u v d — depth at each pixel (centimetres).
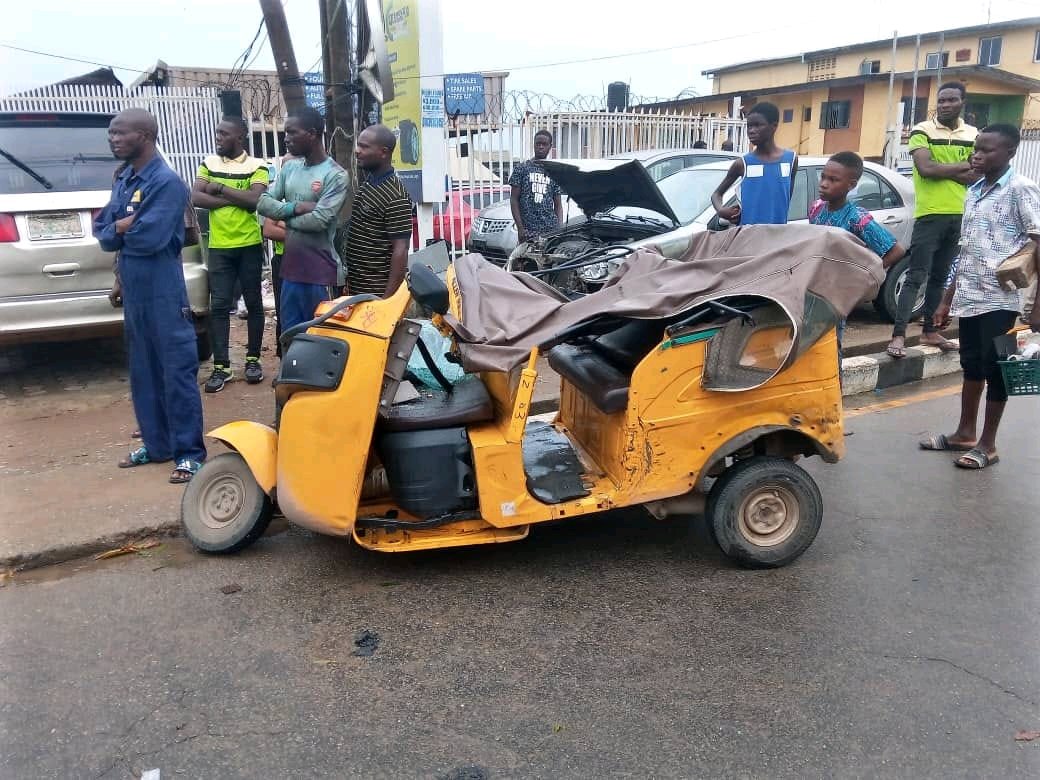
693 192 779
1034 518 454
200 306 700
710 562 407
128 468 509
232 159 662
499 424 390
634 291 399
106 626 350
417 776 261
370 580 389
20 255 616
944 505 473
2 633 345
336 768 265
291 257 572
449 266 441
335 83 760
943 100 675
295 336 370
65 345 841
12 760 268
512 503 376
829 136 3556
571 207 919
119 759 269
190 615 359
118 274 491
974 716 287
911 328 840
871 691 301
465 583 386
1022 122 3312
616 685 307
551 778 259
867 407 675
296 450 367
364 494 409
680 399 377
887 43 4069
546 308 395
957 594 372
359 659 325
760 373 376
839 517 458
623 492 385
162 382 500
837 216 490
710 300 366
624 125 1259
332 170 560
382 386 374
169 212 464
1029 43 3756
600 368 417
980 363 531
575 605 365
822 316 374
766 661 321
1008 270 476
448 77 968
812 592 375
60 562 408
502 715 290
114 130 461
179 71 1686
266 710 294
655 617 354
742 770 262
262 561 409
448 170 1029
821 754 268
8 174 698
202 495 406
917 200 704
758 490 386
